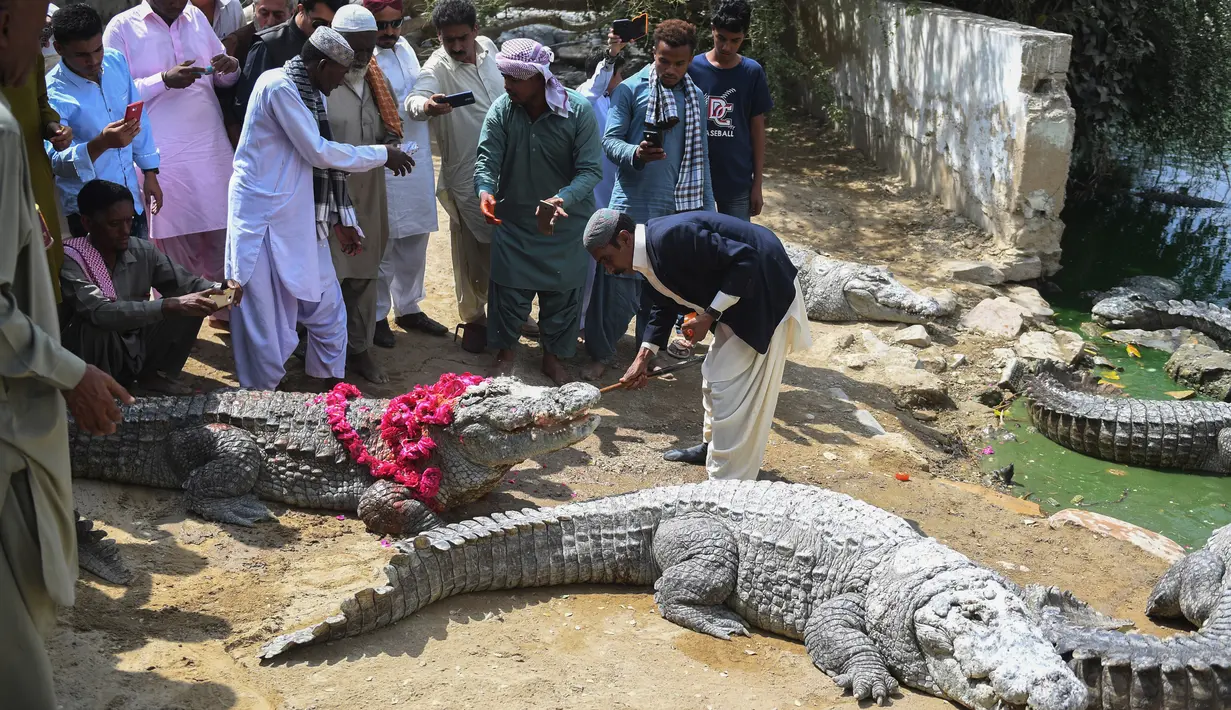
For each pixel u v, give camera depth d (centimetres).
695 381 748
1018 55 980
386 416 523
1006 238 1025
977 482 691
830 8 1366
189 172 680
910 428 741
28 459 319
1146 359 908
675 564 482
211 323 733
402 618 456
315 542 504
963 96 1078
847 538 467
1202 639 461
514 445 510
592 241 521
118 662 404
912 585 442
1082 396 767
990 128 1036
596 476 600
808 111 1437
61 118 601
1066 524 600
